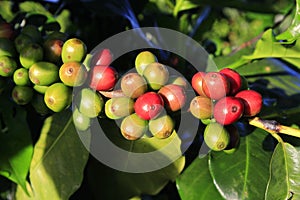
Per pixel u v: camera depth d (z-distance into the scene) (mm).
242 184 362
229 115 314
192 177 379
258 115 379
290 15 477
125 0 443
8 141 364
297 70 436
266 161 369
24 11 433
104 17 443
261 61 437
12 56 353
